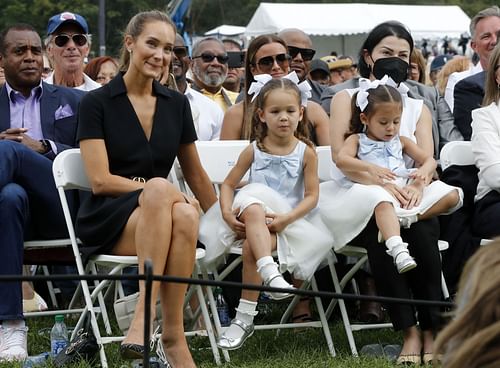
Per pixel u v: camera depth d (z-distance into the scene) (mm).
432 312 5008
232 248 5051
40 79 5867
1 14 28172
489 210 5488
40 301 6383
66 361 4625
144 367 2486
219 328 5051
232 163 5602
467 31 24328
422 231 5082
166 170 5035
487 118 5613
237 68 9023
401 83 5934
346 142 5395
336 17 24078
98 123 4883
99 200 4855
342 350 5281
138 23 4941
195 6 35844
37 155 5203
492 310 1693
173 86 6250
